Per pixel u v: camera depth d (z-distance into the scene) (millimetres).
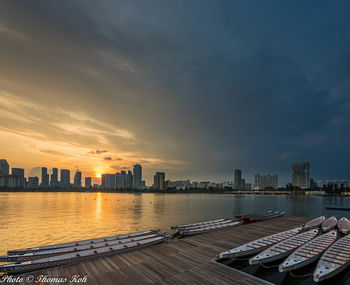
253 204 96812
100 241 19812
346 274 13758
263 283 10312
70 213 57531
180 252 14805
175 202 110062
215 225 27906
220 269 11938
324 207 79938
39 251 17031
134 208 73250
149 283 10281
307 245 16453
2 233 32719
